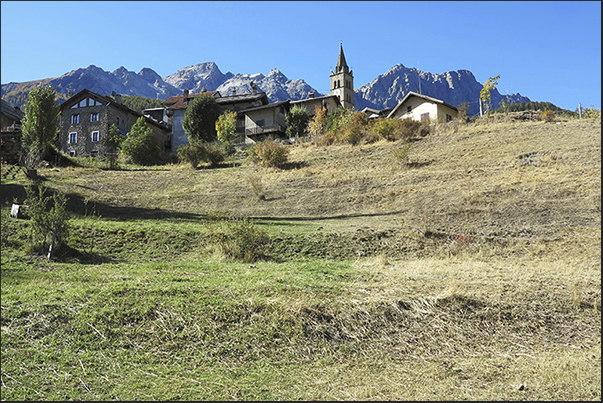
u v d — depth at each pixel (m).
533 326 9.76
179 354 7.82
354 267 14.54
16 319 8.20
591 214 20.97
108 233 17.30
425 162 33.16
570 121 39.56
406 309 9.97
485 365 8.05
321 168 34.84
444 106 50.78
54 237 13.95
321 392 6.83
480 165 30.81
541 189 24.77
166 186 31.66
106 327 8.28
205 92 70.81
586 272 13.91
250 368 7.59
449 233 19.81
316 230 19.77
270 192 29.53
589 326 9.91
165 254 15.79
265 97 67.06
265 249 17.06
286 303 9.48
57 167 36.19
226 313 9.04
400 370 7.79
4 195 23.28
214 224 20.45
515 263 15.80
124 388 6.68
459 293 10.70
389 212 24.55
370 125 44.56
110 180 32.75
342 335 8.88
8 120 49.03
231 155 46.03
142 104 145.38
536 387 7.14
